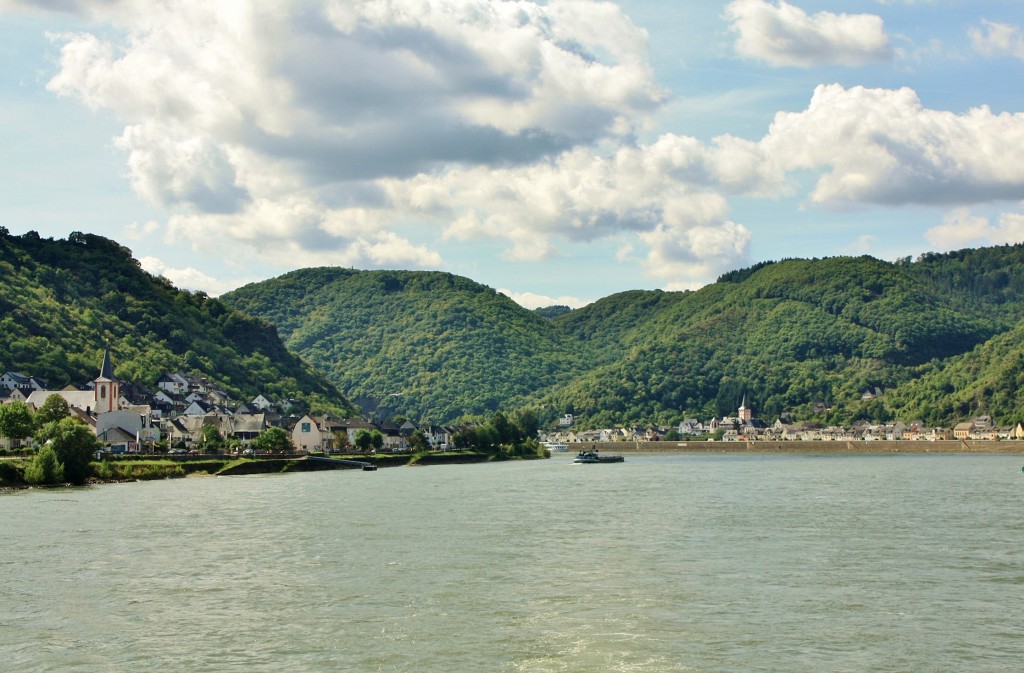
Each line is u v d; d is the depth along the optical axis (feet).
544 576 262.06
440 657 188.65
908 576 261.85
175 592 242.58
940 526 366.84
